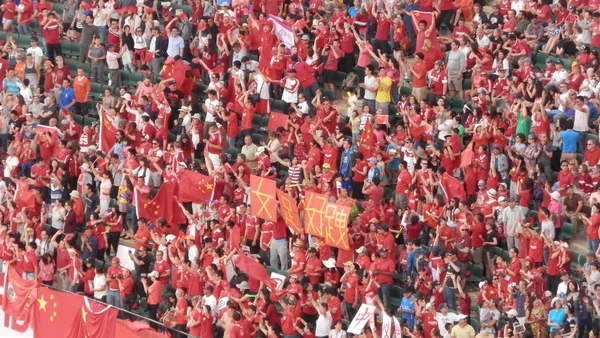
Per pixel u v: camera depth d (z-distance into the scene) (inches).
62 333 2586.1
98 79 3316.9
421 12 2972.4
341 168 2773.1
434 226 2583.7
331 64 3063.5
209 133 2930.6
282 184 2780.5
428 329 2378.2
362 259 2541.8
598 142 2694.4
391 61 2925.7
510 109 2726.4
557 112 2709.2
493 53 2930.6
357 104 2898.6
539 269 2420.0
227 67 3129.9
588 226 2500.0
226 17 3129.9
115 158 2933.1
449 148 2699.3
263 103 3041.3
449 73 2918.3
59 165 2960.1
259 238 2723.9
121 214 2878.9
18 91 3221.0
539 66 2970.0
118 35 3297.2
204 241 2691.9
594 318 2345.0
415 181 2672.2
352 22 3085.6
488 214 2573.8
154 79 3243.1
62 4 3585.1
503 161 2657.5
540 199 2632.9
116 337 2502.5
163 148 2979.8
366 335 2386.8
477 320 2487.7
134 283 2716.5
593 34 2891.2
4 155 3176.7
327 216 2576.3
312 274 2566.4
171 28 3218.5
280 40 3036.4
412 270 2511.1
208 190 2797.7
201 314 2518.5
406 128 2802.7
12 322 2674.7
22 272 2770.7
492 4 3218.5
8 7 3550.7
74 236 2866.6
